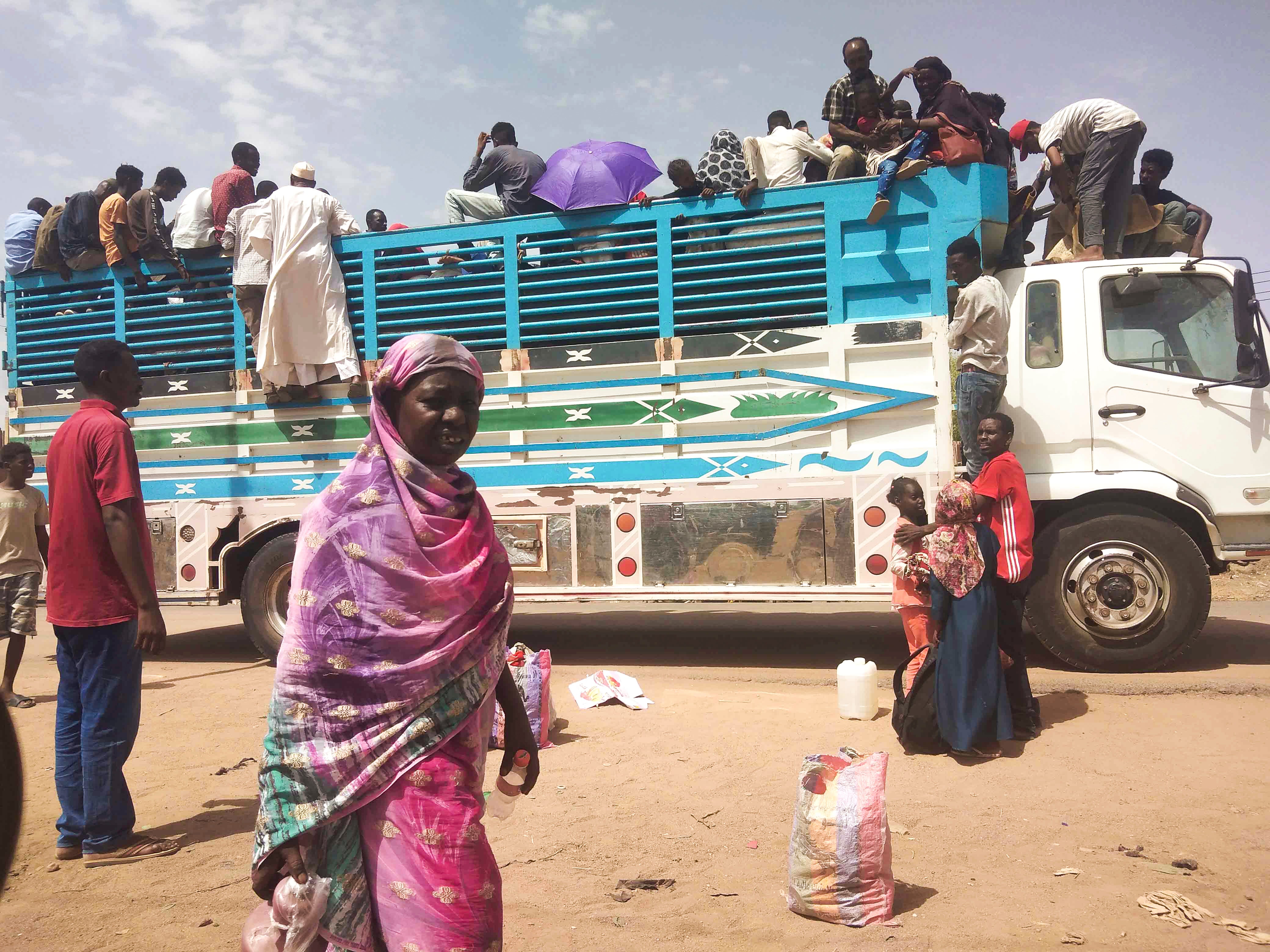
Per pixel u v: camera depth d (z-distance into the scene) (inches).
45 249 324.5
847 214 265.4
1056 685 243.0
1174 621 247.0
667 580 273.1
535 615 422.3
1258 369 251.8
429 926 80.4
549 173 288.8
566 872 140.8
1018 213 295.0
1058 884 133.3
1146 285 255.0
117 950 120.2
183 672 306.3
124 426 154.3
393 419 89.8
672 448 274.2
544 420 283.1
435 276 295.0
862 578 260.1
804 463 265.1
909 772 184.5
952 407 264.7
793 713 228.4
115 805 151.9
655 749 201.6
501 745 206.1
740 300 273.6
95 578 150.9
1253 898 128.4
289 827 82.0
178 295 316.5
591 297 282.7
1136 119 272.4
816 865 124.7
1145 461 255.1
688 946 118.3
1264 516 251.0
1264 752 189.6
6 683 261.9
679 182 277.9
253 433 305.4
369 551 84.0
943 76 267.4
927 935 119.0
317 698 83.7
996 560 195.2
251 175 315.6
